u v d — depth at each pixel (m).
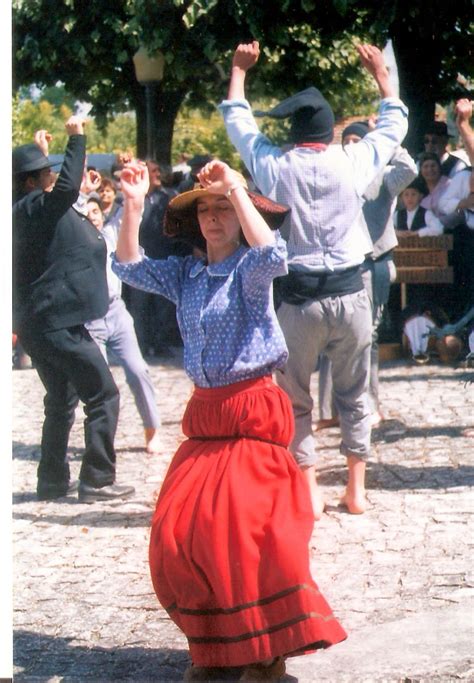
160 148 20.89
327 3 14.68
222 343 4.39
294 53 18.22
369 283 8.12
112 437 7.39
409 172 8.02
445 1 14.50
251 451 4.33
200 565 4.20
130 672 4.70
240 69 6.64
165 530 4.27
